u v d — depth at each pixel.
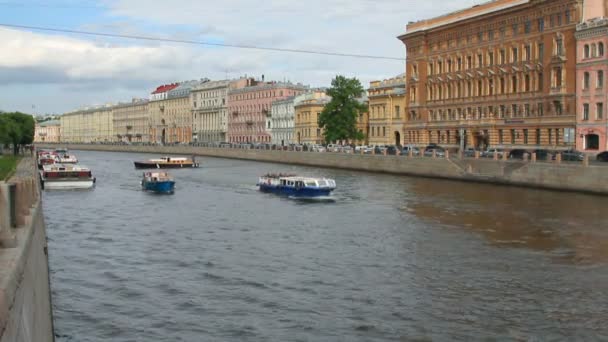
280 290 28.44
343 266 33.16
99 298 27.33
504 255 35.59
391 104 136.38
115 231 44.56
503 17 101.62
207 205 60.88
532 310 25.53
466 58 111.81
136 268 32.81
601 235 41.41
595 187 62.22
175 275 31.28
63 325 23.84
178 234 43.31
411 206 57.75
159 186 73.19
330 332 23.05
